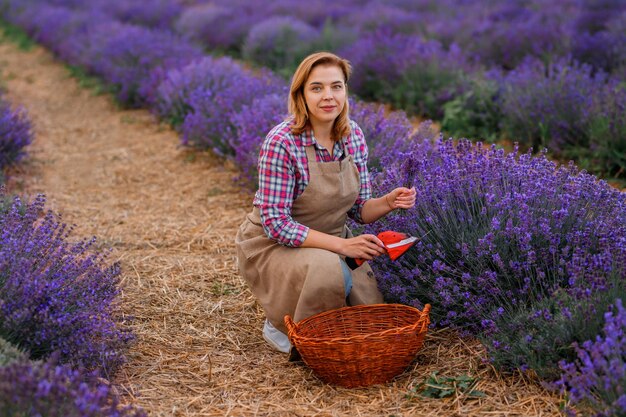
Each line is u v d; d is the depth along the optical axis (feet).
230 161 20.80
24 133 21.22
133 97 31.58
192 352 10.23
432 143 15.17
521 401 8.40
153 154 23.31
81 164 22.57
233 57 41.55
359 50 31.12
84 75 38.47
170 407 8.61
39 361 7.68
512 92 21.88
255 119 18.48
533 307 9.07
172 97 27.02
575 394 7.72
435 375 9.16
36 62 44.68
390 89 28.12
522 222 9.55
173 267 13.65
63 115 30.63
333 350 8.65
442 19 41.11
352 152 9.91
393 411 8.41
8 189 18.78
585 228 9.58
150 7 53.98
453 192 10.70
